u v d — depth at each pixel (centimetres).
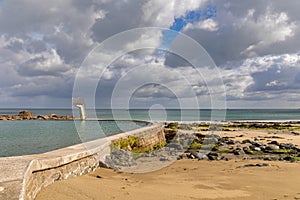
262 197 707
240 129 3306
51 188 644
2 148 1590
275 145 1855
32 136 2200
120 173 955
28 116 5053
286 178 912
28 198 532
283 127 3738
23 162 604
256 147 1697
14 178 512
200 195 717
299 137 2428
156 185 812
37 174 607
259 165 1145
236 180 888
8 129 2969
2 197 463
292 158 1338
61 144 1733
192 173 999
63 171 733
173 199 668
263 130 3225
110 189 710
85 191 663
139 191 718
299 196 716
